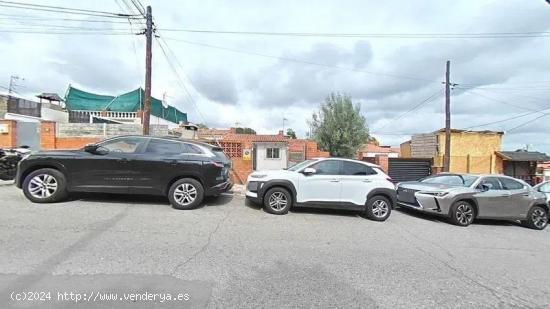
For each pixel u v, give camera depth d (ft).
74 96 90.22
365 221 26.81
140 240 16.69
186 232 18.80
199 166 25.38
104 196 27.07
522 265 17.63
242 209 27.32
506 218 30.40
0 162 33.81
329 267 14.93
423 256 17.83
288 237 19.61
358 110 93.66
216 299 11.04
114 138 25.39
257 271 13.83
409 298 12.24
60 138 44.68
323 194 27.35
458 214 28.96
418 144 86.74
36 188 23.56
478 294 13.11
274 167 58.13
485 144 78.23
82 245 15.31
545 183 37.96
